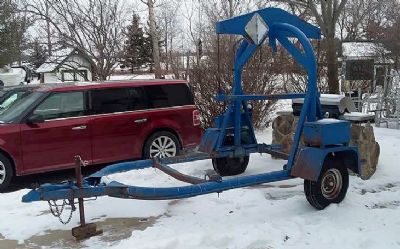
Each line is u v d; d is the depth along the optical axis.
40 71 18.72
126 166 6.15
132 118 9.04
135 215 5.99
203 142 7.47
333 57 14.44
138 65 24.41
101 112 8.77
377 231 5.20
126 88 9.12
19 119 8.13
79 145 8.51
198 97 11.98
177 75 13.24
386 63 22.28
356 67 19.70
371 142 7.48
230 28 6.73
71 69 16.09
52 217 6.00
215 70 12.00
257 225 5.39
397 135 11.42
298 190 6.94
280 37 6.74
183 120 9.65
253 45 6.94
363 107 14.89
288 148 8.70
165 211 6.09
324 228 5.29
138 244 4.91
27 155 8.09
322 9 14.38
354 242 4.89
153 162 6.45
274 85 12.85
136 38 18.28
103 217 5.95
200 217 5.79
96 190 5.10
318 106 6.27
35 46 14.70
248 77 12.17
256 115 12.58
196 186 5.43
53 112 8.39
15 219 5.98
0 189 7.95
